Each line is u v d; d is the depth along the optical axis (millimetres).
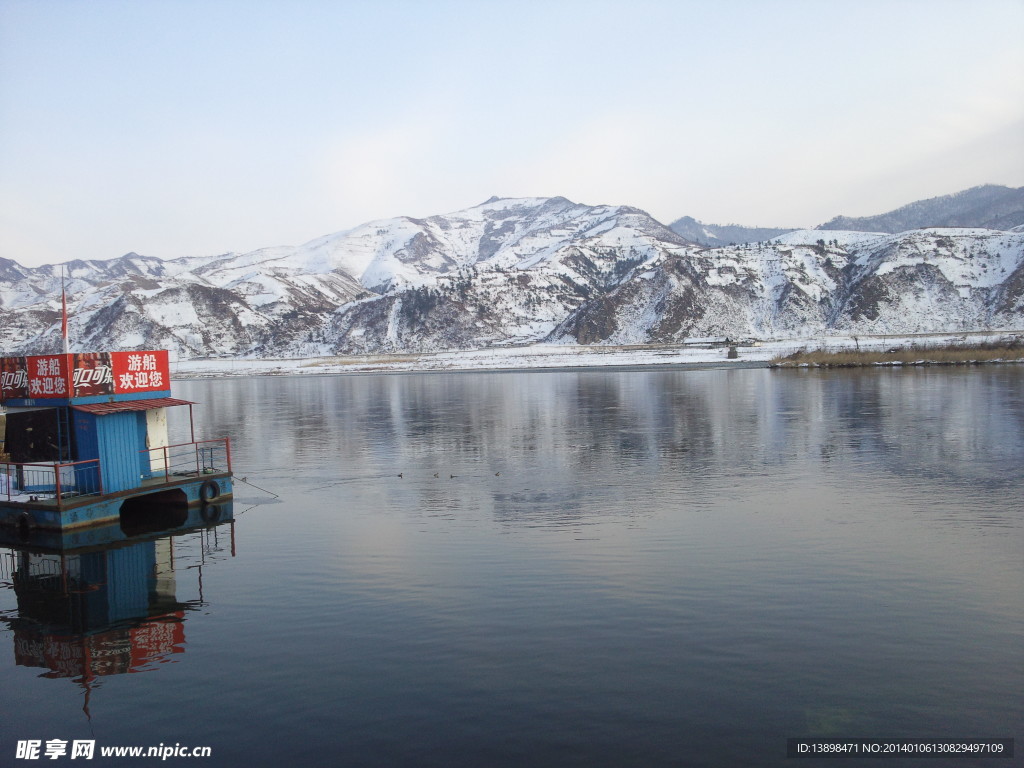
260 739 10758
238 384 111250
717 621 14383
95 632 15023
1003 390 60094
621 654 13039
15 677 13055
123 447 25547
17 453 26109
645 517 22703
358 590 16797
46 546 22188
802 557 18250
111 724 11359
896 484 26594
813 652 12984
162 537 22734
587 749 10242
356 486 29312
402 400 70188
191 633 14766
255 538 22000
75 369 25078
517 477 29875
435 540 20812
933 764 9820
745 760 9938
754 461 31938
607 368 118562
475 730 10766
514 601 15711
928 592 15711
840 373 88188
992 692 11570
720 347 156000
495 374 116500
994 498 24078
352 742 10578
